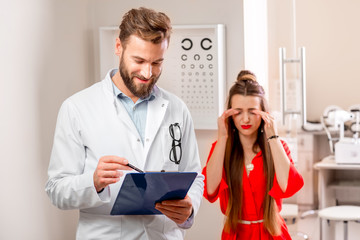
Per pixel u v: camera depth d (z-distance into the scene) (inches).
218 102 114.8
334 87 219.8
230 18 115.2
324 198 189.3
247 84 94.0
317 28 220.1
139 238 75.0
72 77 111.7
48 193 74.4
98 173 66.2
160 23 69.4
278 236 91.5
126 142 75.6
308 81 221.8
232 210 93.2
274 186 91.4
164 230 77.2
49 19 103.4
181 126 81.0
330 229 180.9
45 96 101.8
